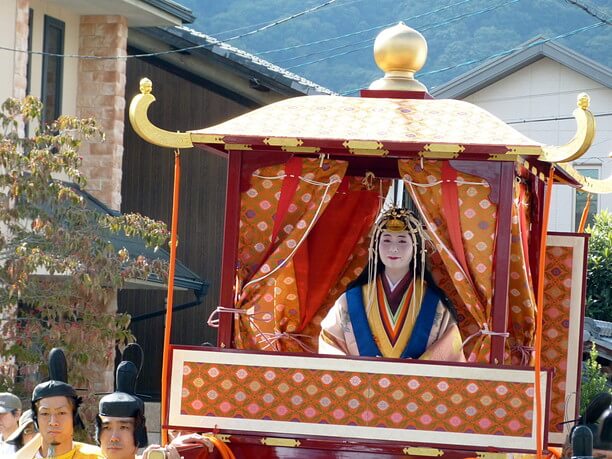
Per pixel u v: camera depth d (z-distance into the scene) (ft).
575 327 35.96
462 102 32.60
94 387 67.21
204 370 29.48
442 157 29.19
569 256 35.96
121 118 75.25
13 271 51.80
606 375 70.49
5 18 64.80
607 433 31.35
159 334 95.25
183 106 93.66
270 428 29.09
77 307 55.01
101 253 54.34
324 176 30.45
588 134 27.40
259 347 30.91
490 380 28.27
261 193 30.50
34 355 53.42
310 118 30.89
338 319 32.22
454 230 29.37
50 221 54.39
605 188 34.27
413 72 34.32
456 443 28.27
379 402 28.68
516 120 112.98
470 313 32.27
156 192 96.07
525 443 28.09
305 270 34.06
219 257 95.76
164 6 75.87
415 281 32.09
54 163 54.49
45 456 29.04
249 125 30.22
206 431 29.30
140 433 28.58
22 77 65.92
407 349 31.53
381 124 30.40
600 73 108.68
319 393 28.96
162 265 57.98
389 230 32.14
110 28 75.25
